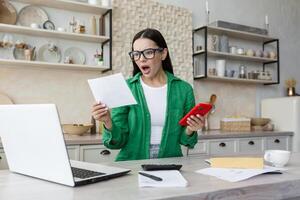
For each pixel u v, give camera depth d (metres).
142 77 1.83
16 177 1.08
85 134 2.92
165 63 1.87
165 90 1.80
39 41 2.94
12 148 1.12
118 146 1.65
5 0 2.78
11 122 1.04
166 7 3.54
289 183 1.04
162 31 3.50
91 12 3.17
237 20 4.12
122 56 3.26
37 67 2.93
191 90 1.87
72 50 3.10
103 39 3.10
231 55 3.76
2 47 2.76
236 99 4.08
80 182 0.95
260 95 4.28
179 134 1.78
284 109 3.84
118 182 1.00
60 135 0.91
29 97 2.89
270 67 4.36
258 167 1.21
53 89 3.00
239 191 0.94
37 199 0.81
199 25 3.81
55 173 0.97
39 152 1.00
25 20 2.88
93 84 1.37
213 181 1.02
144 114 1.73
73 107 3.09
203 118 1.52
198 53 3.66
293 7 4.66
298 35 4.67
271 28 4.41
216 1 3.96
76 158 2.44
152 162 1.41
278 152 1.32
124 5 3.29
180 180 0.99
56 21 3.03
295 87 4.57
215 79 3.80
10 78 2.82
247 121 3.73
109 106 1.40
